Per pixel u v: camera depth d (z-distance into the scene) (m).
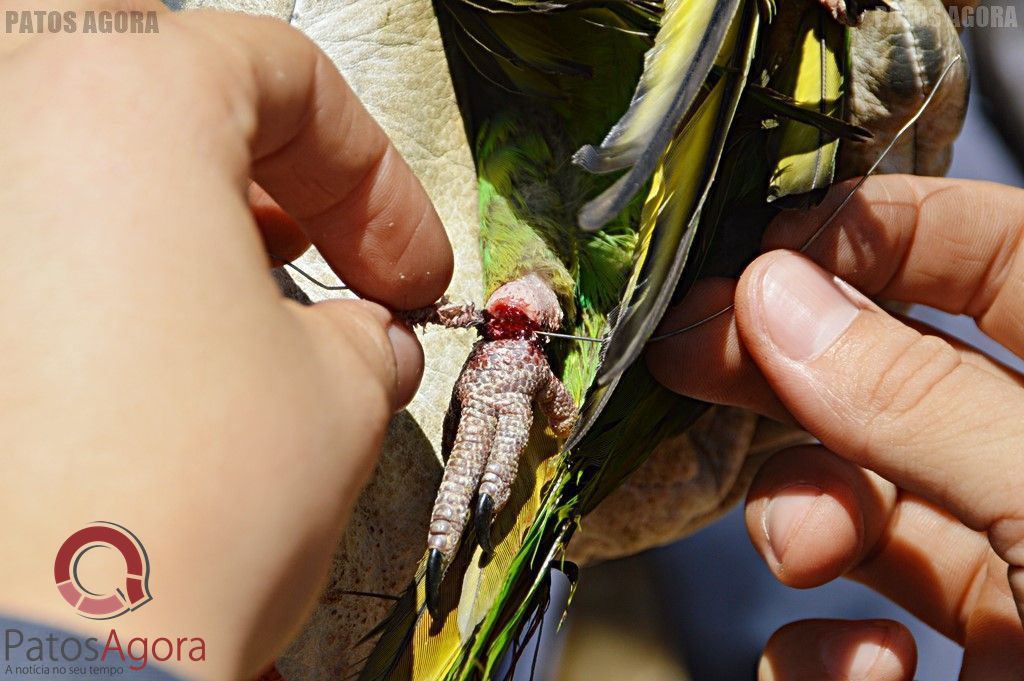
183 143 0.36
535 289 0.44
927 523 0.45
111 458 0.33
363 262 0.39
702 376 0.43
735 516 0.60
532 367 0.43
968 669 0.44
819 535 0.43
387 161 0.39
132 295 0.35
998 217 0.44
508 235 0.44
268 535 0.35
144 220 0.35
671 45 0.40
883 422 0.41
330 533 0.36
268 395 0.35
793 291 0.42
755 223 0.44
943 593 0.45
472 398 0.43
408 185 0.39
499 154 0.45
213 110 0.36
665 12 0.42
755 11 0.40
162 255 0.35
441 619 0.41
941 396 0.41
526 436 0.43
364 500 0.43
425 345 0.44
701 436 0.49
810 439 0.50
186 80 0.36
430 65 0.45
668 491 0.49
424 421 0.44
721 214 0.43
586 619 0.54
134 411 0.33
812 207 0.42
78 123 0.35
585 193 0.44
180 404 0.34
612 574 0.55
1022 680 0.43
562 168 0.45
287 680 0.42
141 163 0.35
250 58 0.37
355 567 0.43
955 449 0.41
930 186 0.44
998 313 0.45
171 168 0.35
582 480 0.42
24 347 0.34
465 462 0.42
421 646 0.41
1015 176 0.59
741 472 0.50
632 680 0.54
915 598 0.46
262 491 0.35
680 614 0.56
